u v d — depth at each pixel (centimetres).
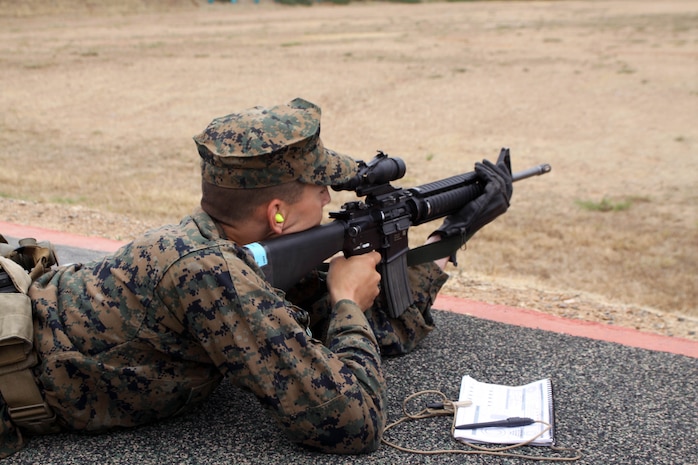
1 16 4247
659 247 918
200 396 255
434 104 1988
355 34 3719
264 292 229
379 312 335
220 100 2052
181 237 232
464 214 333
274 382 229
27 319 231
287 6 5894
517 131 1686
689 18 4238
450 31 3797
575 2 6009
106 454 250
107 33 3731
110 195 1051
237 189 236
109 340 233
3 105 1894
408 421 286
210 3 5772
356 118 1834
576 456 263
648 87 2147
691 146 1524
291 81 2328
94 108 1909
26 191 1027
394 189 297
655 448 273
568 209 1094
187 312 226
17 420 239
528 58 2742
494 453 263
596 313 493
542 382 308
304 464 248
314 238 254
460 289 535
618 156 1454
